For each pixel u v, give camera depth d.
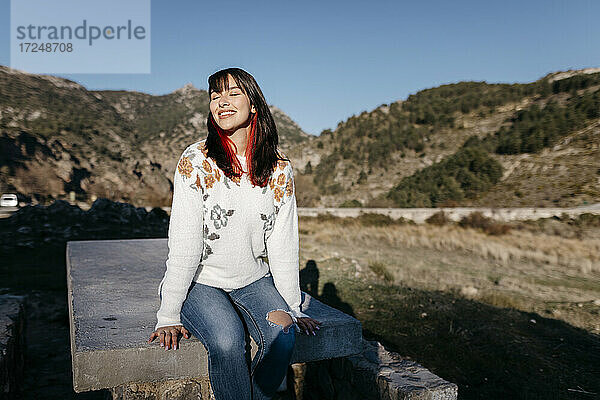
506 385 3.28
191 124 131.62
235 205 1.70
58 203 13.00
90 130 103.56
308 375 2.66
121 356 1.62
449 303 5.44
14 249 8.40
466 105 88.06
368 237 14.16
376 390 2.11
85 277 3.01
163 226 13.66
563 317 5.36
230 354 1.55
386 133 86.94
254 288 1.84
